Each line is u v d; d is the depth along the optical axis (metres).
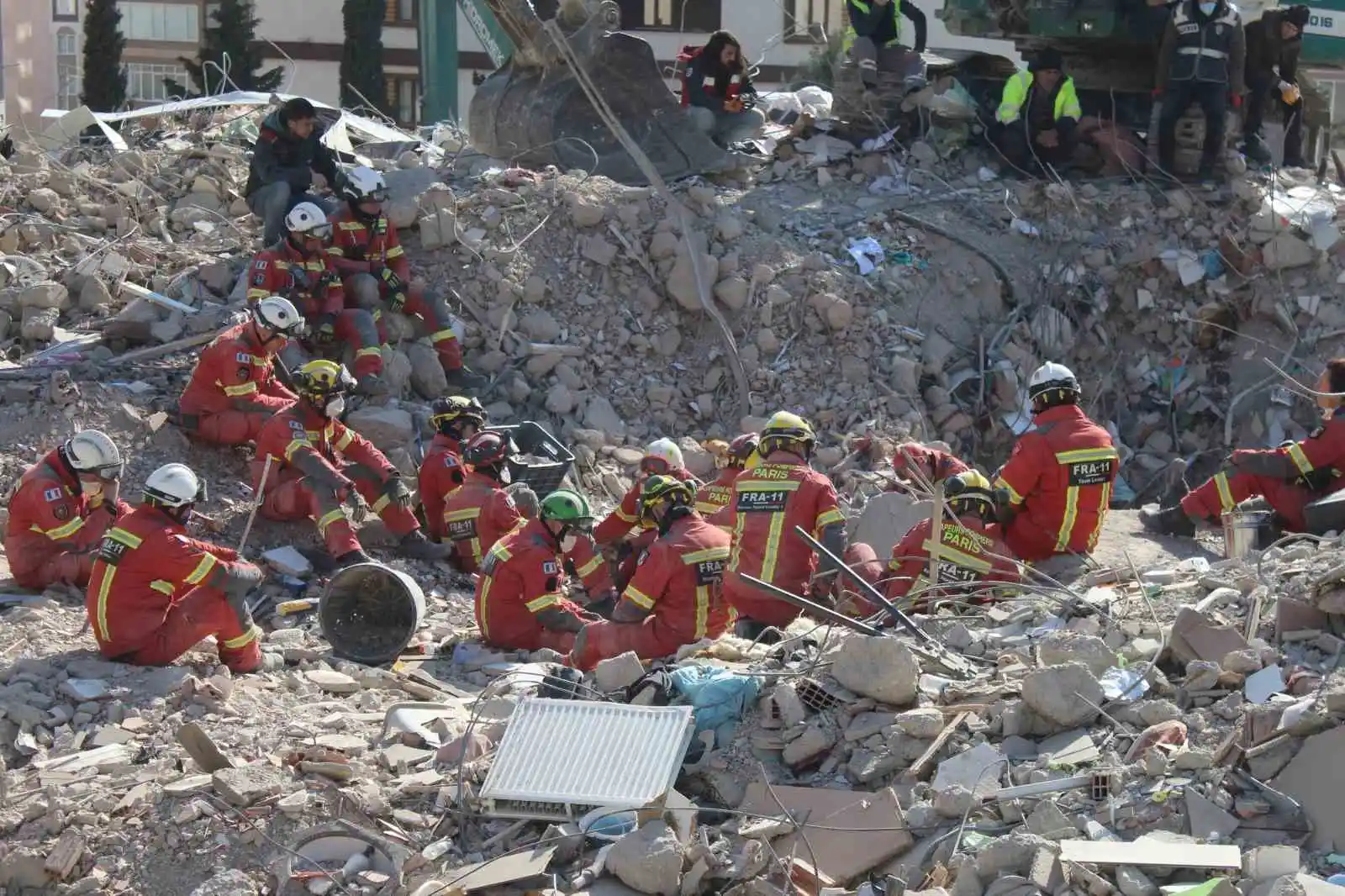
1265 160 49.44
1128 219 46.62
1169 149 47.66
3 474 31.67
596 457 37.41
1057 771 18.91
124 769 21.53
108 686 23.83
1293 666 19.94
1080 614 24.12
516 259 40.94
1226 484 30.69
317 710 23.69
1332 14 53.72
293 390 34.38
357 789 20.64
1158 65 47.16
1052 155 48.38
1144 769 18.55
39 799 20.69
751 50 104.25
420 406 36.25
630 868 18.28
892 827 18.64
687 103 49.66
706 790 20.27
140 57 106.75
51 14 105.44
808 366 40.94
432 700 24.33
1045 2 46.72
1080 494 28.66
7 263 39.25
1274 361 45.06
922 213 45.97
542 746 20.42
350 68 99.25
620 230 42.06
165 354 36.22
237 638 25.22
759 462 27.39
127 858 19.98
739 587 26.50
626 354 40.75
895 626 24.19
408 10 104.25
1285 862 16.64
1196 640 20.81
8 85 104.69
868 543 31.44
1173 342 45.84
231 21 94.00
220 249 41.44
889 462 37.94
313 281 35.41
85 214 42.38
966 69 51.12
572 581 32.16
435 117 64.31
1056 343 44.22
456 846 19.75
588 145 45.44
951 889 17.42
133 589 24.56
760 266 42.00
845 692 20.98
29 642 25.70
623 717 20.62
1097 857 17.11
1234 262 45.91
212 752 21.06
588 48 45.19
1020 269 45.19
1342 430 29.20
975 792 18.77
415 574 31.34
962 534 26.52
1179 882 16.83
